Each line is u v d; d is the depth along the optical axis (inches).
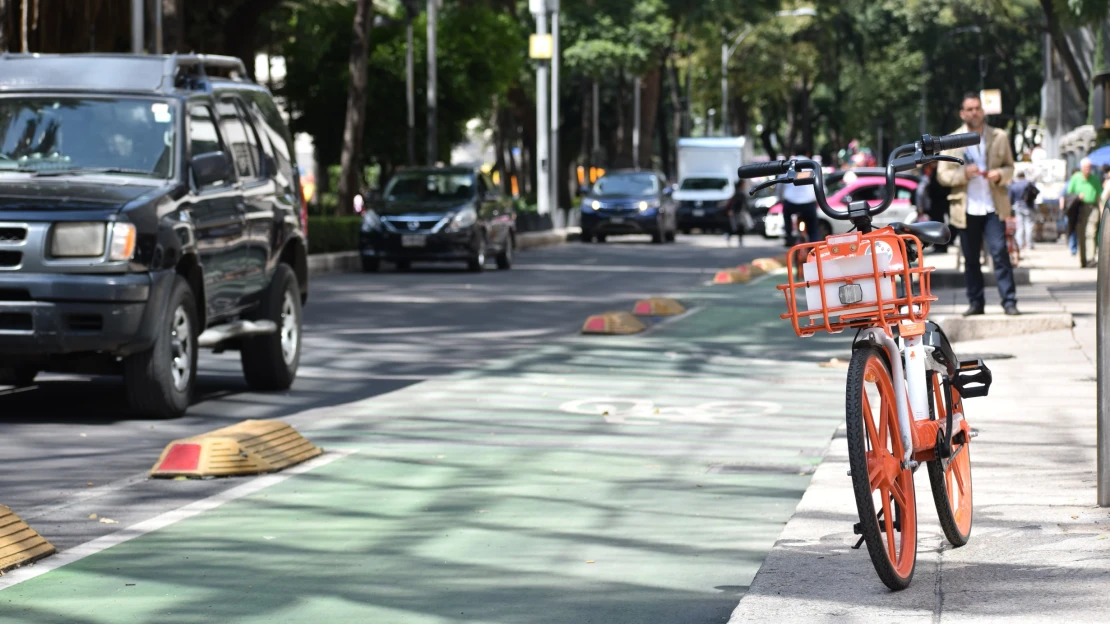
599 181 4003.4
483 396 1071.6
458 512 675.4
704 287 2202.3
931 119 7342.5
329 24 3900.1
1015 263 2471.7
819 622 454.6
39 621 499.8
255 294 1096.2
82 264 927.7
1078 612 457.7
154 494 727.1
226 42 3031.5
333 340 1465.3
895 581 482.0
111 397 1082.1
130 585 547.2
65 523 661.3
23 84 1048.2
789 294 502.6
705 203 4507.9
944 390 543.8
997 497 643.5
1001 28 6510.8
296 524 652.1
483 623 491.8
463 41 4084.6
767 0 5664.4
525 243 3543.3
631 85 6948.8
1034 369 1125.1
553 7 4212.6
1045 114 4554.6
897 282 497.7
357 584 545.0
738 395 1072.8
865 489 468.1
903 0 6692.9
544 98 4311.0
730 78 7101.4
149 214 950.4
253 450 783.1
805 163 520.7
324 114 3991.1
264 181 1134.4
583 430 916.6
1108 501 615.5
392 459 818.2
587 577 552.7
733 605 513.3
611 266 2787.9
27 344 928.9
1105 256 605.6
